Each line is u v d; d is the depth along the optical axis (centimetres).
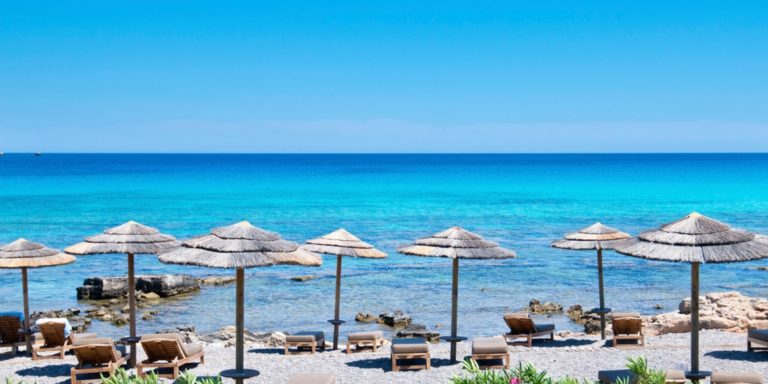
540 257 3738
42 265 1692
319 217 5584
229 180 10875
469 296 2834
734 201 6869
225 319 2495
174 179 11062
